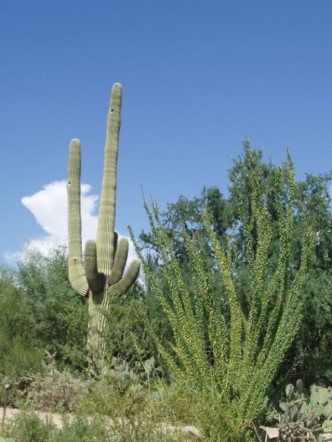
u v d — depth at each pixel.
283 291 8.31
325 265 16.27
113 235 17.70
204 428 7.26
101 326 16.09
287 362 15.20
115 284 17.03
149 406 6.89
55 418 9.15
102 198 17.91
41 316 17.30
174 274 8.80
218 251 8.38
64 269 23.11
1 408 10.38
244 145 16.45
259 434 7.92
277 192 8.42
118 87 18.47
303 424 8.45
